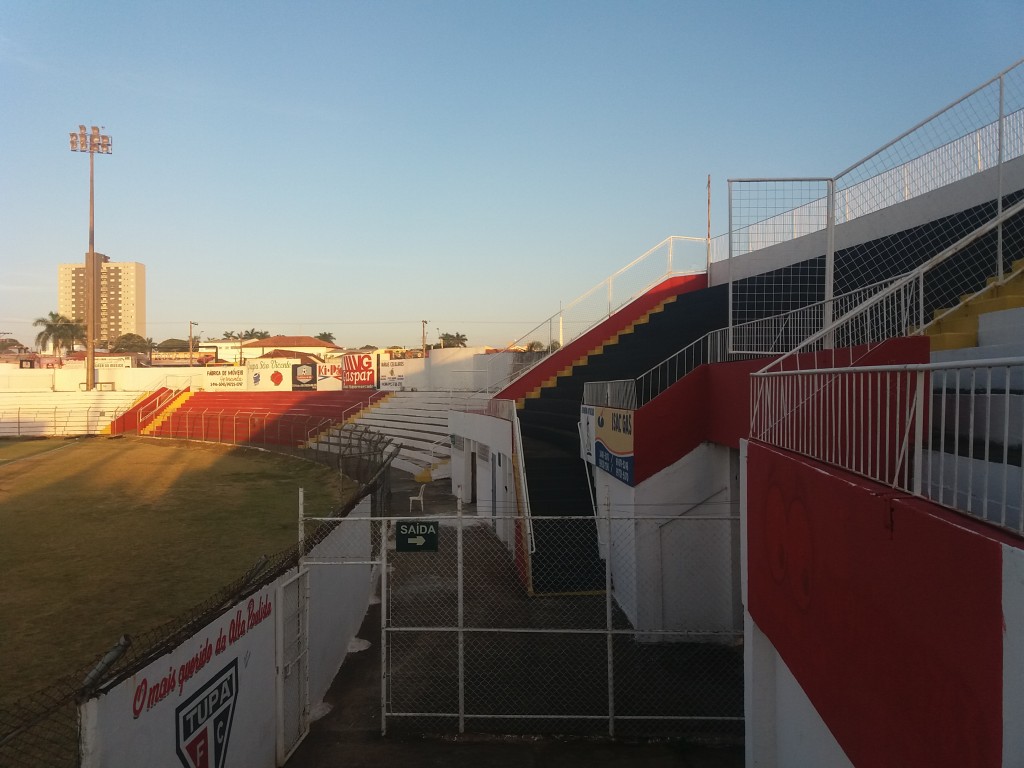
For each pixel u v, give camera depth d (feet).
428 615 36.42
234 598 20.17
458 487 80.48
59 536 58.54
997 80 26.53
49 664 30.25
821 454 15.92
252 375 196.95
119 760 14.15
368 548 38.47
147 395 193.36
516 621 35.29
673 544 33.58
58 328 302.04
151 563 49.14
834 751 14.90
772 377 20.93
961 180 37.91
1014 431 13.67
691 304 67.15
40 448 144.15
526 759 23.13
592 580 40.32
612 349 69.97
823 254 51.01
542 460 52.24
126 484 90.84
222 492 83.56
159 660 15.79
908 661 10.19
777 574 17.29
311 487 88.02
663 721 25.45
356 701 27.40
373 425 135.54
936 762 9.41
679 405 34.40
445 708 26.55
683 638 32.65
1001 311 20.30
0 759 17.38
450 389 130.41
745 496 21.02
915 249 41.42
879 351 18.60
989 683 8.09
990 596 8.08
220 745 18.66
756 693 20.11
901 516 10.43
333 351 326.44
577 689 28.02
